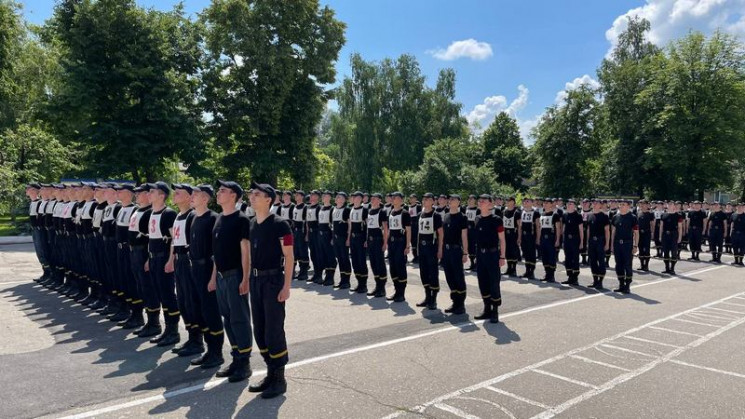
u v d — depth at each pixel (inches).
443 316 323.3
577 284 461.4
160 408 174.9
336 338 266.2
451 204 327.9
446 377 208.1
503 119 2199.8
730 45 1330.0
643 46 1765.5
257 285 193.3
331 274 442.6
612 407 179.9
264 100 983.0
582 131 1601.9
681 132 1302.9
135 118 942.4
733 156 1306.6
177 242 237.0
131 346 252.8
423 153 1676.9
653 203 714.2
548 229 480.4
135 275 273.4
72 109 904.9
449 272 330.0
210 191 230.7
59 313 324.8
